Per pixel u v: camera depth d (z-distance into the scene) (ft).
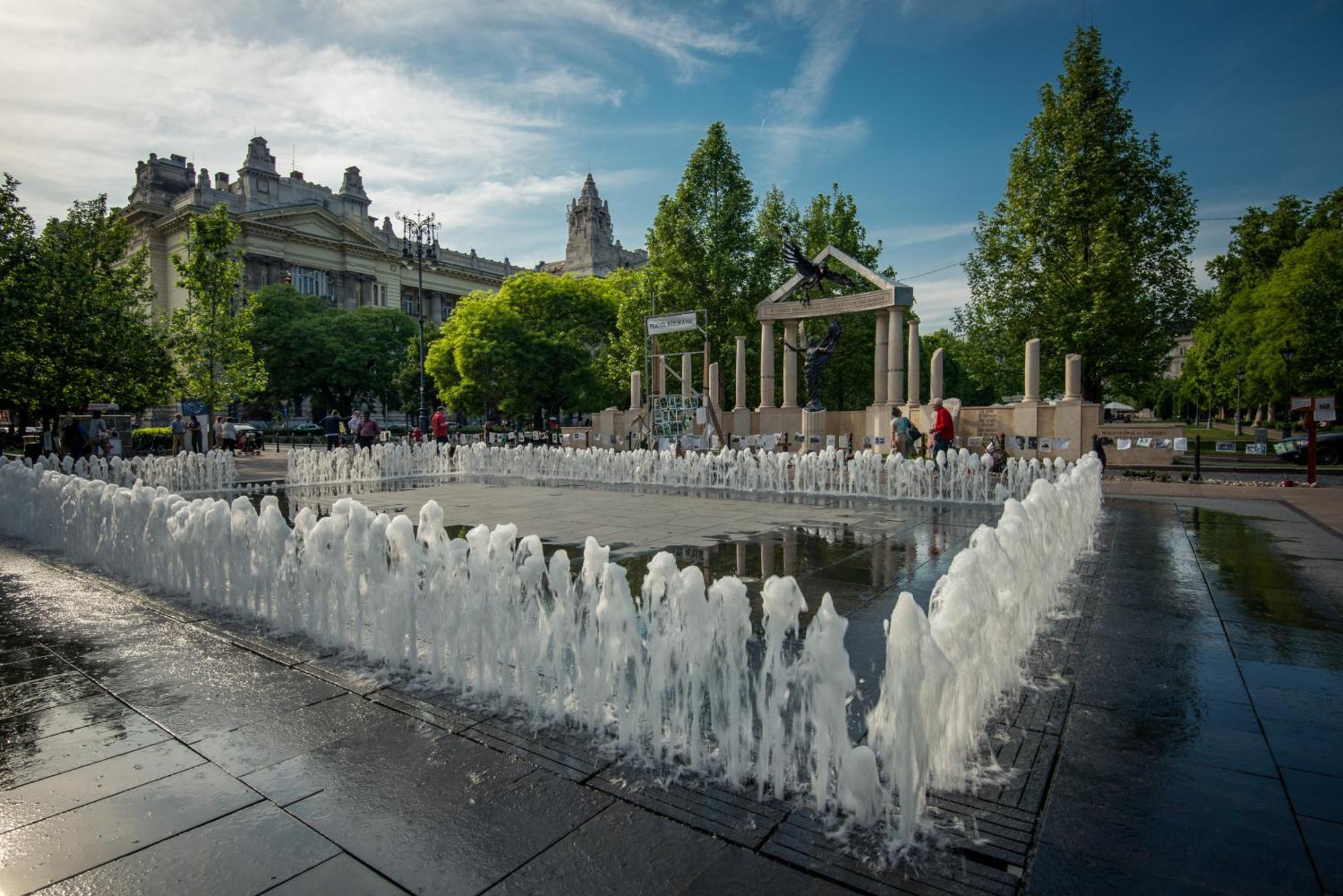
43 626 18.13
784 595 10.05
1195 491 49.34
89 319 79.15
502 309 147.23
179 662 15.34
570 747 11.18
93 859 8.39
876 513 37.86
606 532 31.48
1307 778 9.84
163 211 224.33
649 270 107.65
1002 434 69.56
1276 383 113.39
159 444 121.08
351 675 14.44
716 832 8.77
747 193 101.14
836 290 111.75
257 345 191.72
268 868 8.16
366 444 72.02
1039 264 89.51
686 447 76.48
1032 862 8.04
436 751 11.07
